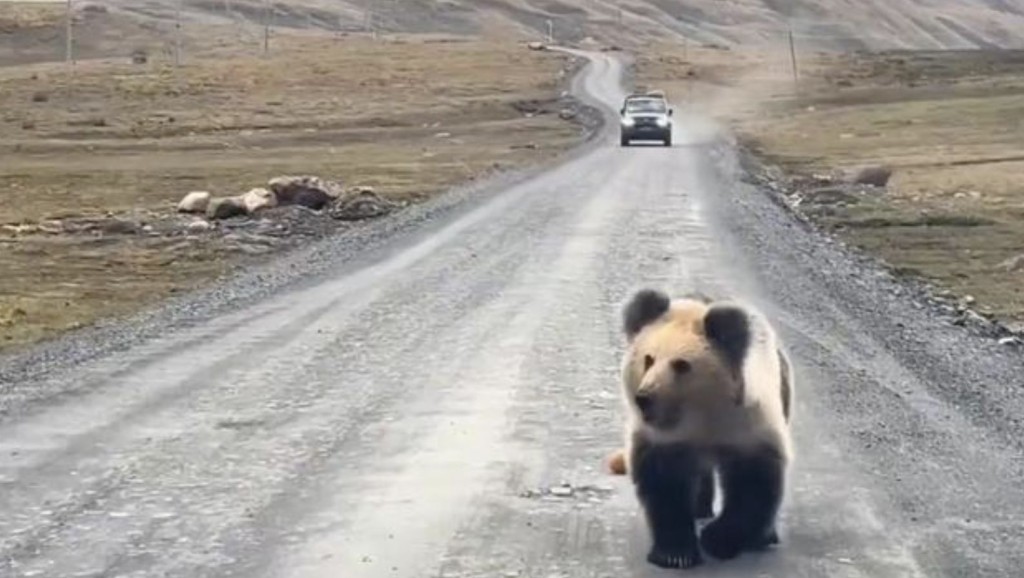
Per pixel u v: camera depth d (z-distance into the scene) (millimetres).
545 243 28078
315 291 22484
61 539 9055
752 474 7777
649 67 136250
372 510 9594
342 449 11461
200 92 107625
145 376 15211
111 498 10070
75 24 178000
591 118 89375
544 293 21016
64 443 11906
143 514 9625
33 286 25312
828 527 9031
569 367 14969
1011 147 59719
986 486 10125
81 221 36000
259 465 10977
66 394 14266
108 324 20312
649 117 65562
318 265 26391
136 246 31281
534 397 13438
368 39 174500
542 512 9461
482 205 37750
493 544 8773
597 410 12773
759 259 25109
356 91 109688
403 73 122188
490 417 12555
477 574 8195
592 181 45250
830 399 13227
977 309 20906
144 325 19688
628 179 45656
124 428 12477
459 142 75500
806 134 71438
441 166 56531
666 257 25281
